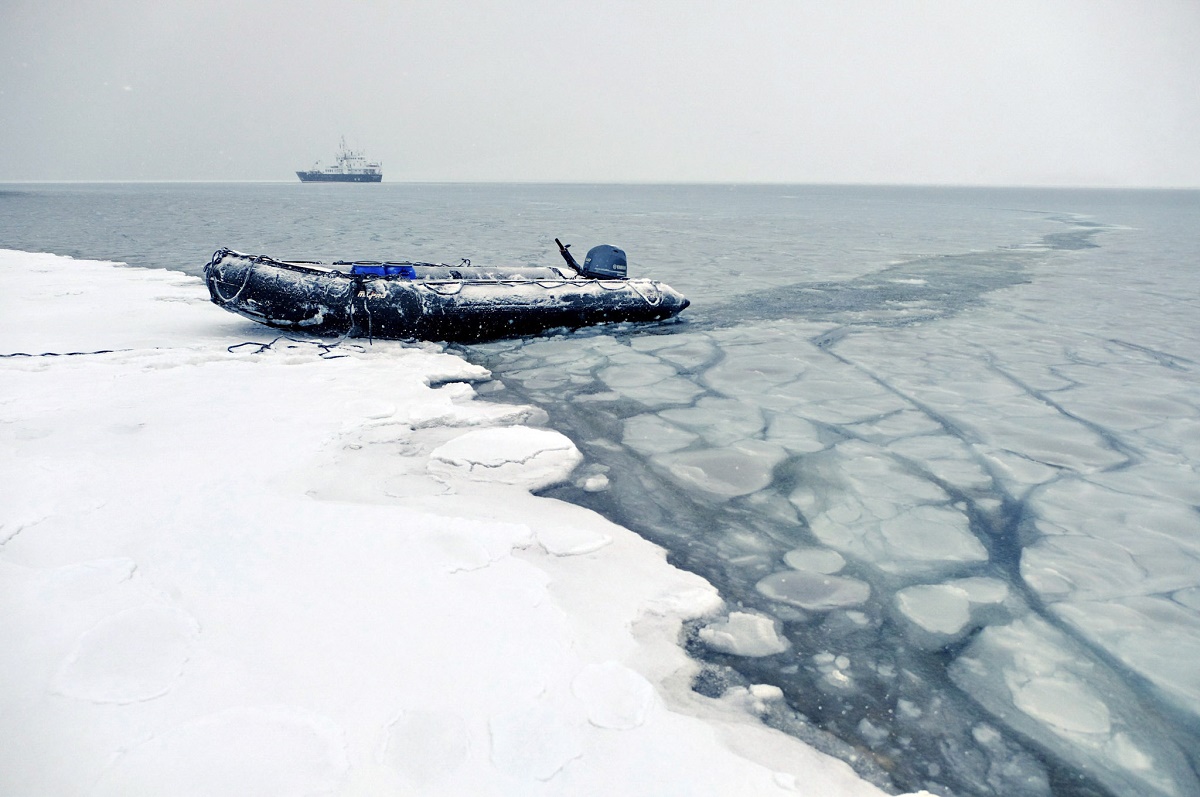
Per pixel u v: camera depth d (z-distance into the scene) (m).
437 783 1.47
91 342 5.59
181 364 4.93
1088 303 9.11
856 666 2.15
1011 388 5.29
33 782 1.40
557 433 3.88
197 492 2.83
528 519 2.87
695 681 2.00
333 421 3.81
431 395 4.46
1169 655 2.27
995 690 2.07
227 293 5.86
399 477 3.20
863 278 11.34
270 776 1.44
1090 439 4.24
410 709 1.68
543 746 1.59
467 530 2.62
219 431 3.56
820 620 2.39
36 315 6.59
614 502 3.26
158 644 1.85
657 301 7.34
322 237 18.56
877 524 3.14
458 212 35.38
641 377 5.50
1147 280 11.31
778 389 5.23
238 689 1.71
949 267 12.91
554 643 1.99
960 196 90.69
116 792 1.38
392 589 2.20
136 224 23.47
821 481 3.59
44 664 1.75
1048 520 3.21
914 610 2.48
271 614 2.03
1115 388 5.29
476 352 6.18
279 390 4.38
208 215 29.64
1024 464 3.85
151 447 3.29
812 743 1.79
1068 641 2.33
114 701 1.63
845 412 4.71
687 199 66.75
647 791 1.49
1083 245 18.00
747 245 17.34
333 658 1.85
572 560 2.55
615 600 2.31
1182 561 2.86
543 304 6.65
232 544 2.43
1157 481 3.64
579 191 114.19
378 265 6.38
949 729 1.90
